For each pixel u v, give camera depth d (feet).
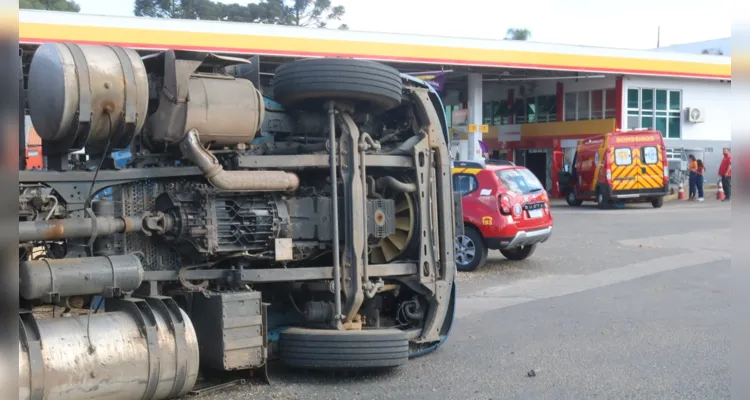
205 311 19.76
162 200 20.49
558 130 124.06
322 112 23.56
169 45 72.49
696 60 116.26
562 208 92.22
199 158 19.65
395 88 22.63
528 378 21.68
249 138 21.36
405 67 94.22
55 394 15.69
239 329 19.51
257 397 19.51
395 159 23.30
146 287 19.81
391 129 25.26
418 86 25.39
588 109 122.11
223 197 20.77
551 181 124.26
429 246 23.93
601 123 116.37
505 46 96.27
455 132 112.78
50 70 18.12
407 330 24.14
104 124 18.71
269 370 22.21
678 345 25.21
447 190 24.58
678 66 114.42
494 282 39.17
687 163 110.32
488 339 26.63
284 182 20.92
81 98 18.06
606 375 21.88
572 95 124.77
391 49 86.84
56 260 17.38
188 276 20.52
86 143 18.88
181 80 20.12
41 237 17.57
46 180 18.48
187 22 73.61
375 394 20.11
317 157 21.88
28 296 16.70
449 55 91.56
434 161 24.48
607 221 71.67
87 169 19.53
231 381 20.54
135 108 18.94
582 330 27.78
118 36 69.77
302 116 23.71
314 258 22.99
